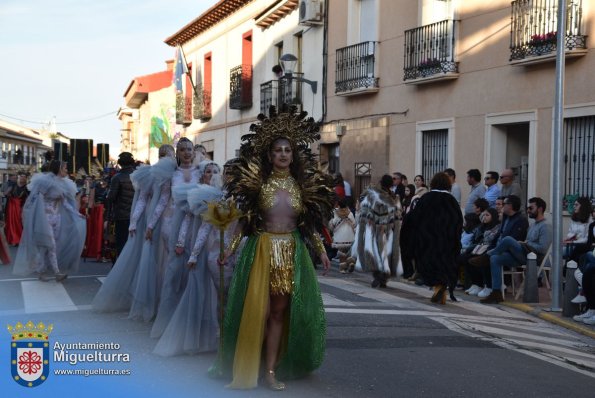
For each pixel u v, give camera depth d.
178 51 36.31
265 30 27.36
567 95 13.77
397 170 19.06
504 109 15.38
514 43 14.87
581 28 13.48
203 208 6.85
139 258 8.84
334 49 21.94
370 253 12.20
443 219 10.80
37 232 11.39
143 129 51.78
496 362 7.11
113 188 11.99
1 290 10.65
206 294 6.86
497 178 13.95
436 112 17.53
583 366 7.23
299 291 5.78
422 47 17.78
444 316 9.58
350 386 5.98
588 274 9.51
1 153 63.88
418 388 6.03
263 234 5.86
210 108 34.19
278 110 6.03
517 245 11.26
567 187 13.94
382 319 9.04
